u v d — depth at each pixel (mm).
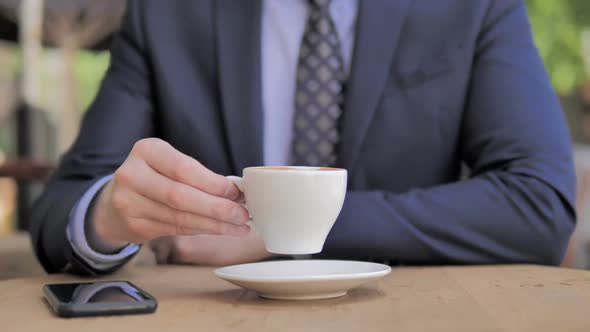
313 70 1487
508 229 1271
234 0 1537
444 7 1511
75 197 1173
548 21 6441
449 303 916
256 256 1289
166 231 1041
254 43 1513
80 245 1147
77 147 1453
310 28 1497
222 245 1281
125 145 1471
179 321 853
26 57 6812
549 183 1307
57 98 7656
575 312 870
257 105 1493
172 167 998
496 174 1334
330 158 1480
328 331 811
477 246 1261
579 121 5727
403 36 1499
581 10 6430
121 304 880
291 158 1500
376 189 1488
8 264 2154
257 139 1487
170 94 1507
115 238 1142
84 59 9031
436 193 1294
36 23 5914
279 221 952
